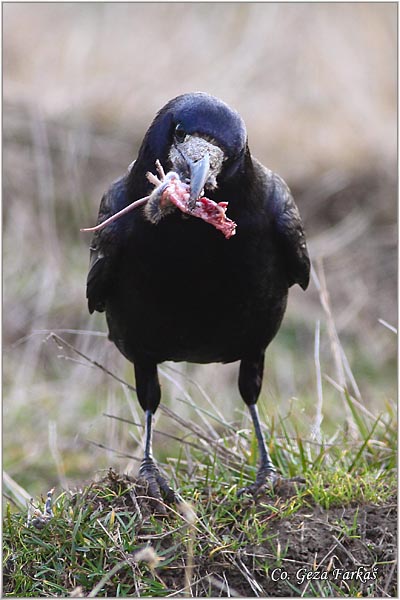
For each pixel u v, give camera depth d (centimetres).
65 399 1246
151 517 760
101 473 980
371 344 1398
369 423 1005
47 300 1423
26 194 1586
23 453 1161
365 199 1638
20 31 2011
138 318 832
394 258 1535
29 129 1662
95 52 1952
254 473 867
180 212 765
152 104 1789
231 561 742
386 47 1970
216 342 840
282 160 1731
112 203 840
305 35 1988
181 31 2011
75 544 742
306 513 787
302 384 1285
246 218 781
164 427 1147
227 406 1199
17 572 734
